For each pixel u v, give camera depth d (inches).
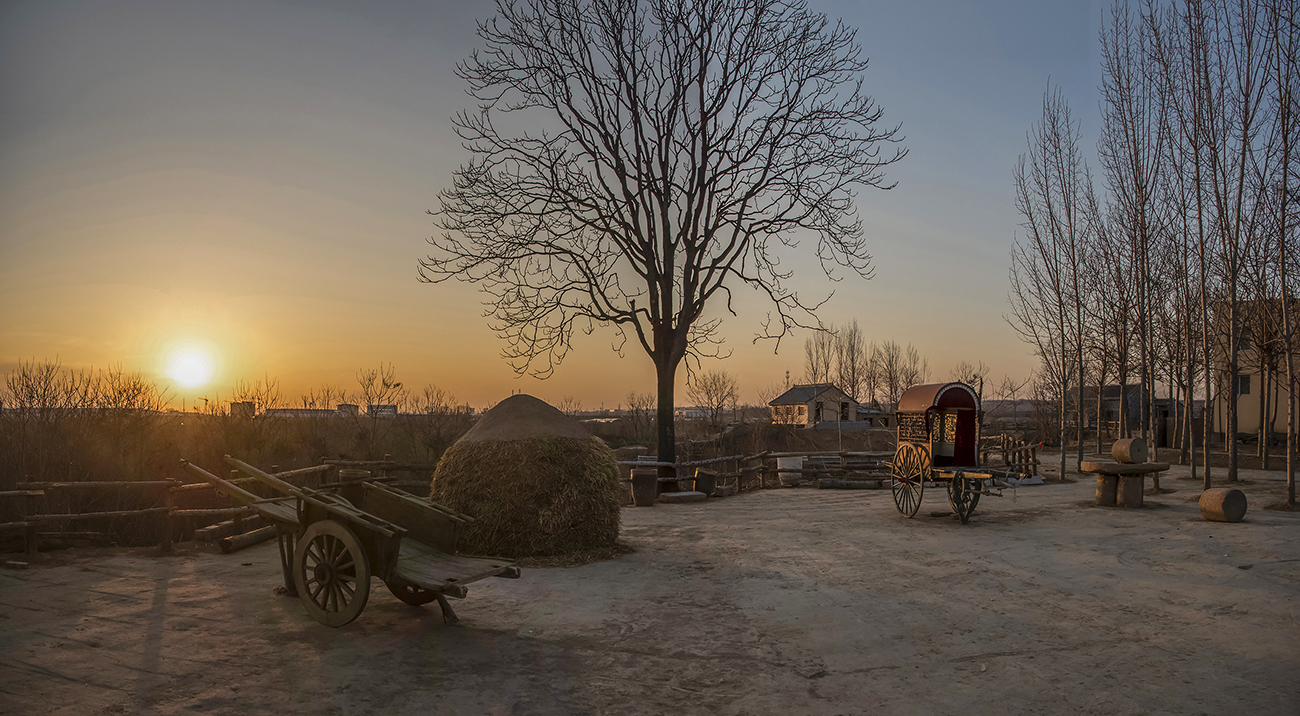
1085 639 251.8
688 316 765.3
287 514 277.4
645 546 425.7
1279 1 554.3
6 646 223.3
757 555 398.6
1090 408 1919.3
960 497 511.8
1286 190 560.1
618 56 745.0
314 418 748.0
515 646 242.8
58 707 180.7
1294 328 622.8
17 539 358.9
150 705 184.5
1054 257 820.0
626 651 240.5
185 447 538.6
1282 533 437.1
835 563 377.4
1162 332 1054.4
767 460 913.5
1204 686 209.0
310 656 224.8
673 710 193.9
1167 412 1612.9
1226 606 289.4
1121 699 200.7
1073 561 377.1
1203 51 627.8
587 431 419.8
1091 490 722.2
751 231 771.4
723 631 262.4
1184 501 604.1
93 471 463.2
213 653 224.4
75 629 242.2
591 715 189.8
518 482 376.8
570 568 361.7
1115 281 1034.7
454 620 263.6
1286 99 543.2
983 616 279.9
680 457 1153.4
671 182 765.9
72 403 485.4
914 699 201.9
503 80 764.0
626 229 764.0
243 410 583.2
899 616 280.7
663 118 759.7
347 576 248.5
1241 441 1368.1
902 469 562.9
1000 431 1716.3
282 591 294.8
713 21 742.5
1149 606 291.6
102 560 346.9
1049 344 924.0
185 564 344.2
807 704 198.7
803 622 273.4
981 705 197.8
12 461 436.8
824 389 2466.8
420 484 539.2
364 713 185.2
